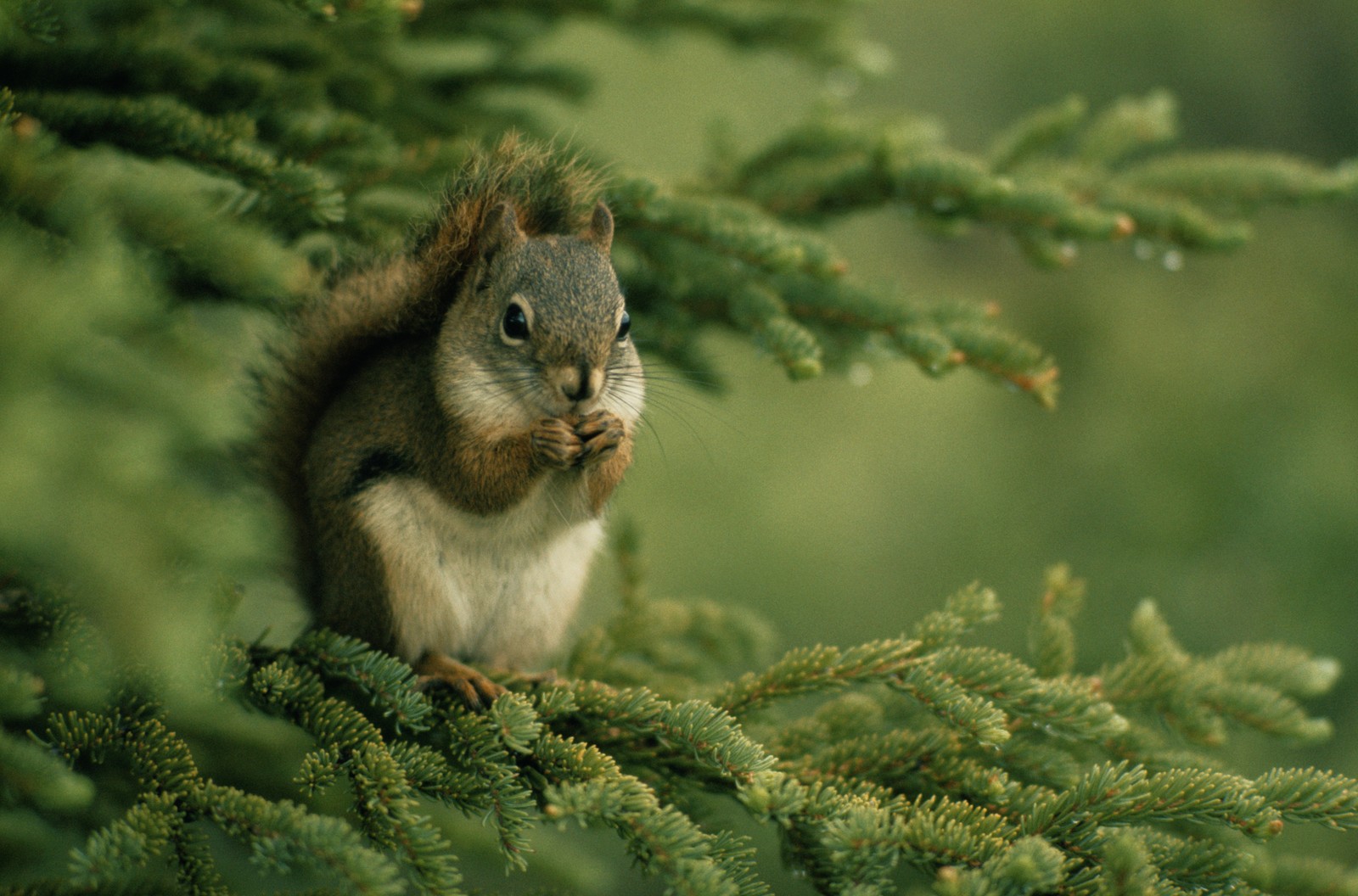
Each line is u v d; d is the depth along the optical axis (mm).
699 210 4832
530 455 4824
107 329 4680
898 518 7668
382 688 4766
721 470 7875
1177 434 6855
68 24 4777
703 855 4707
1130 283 7594
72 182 4699
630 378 4852
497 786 4734
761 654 4859
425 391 4828
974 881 4691
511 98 4941
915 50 9320
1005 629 6902
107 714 4730
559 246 4836
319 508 4824
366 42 4859
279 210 4781
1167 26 8734
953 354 4824
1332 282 7254
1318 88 8594
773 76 7699
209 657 4738
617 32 4902
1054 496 7270
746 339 4898
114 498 4668
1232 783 4727
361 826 4727
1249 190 4906
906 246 8375
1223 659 4820
